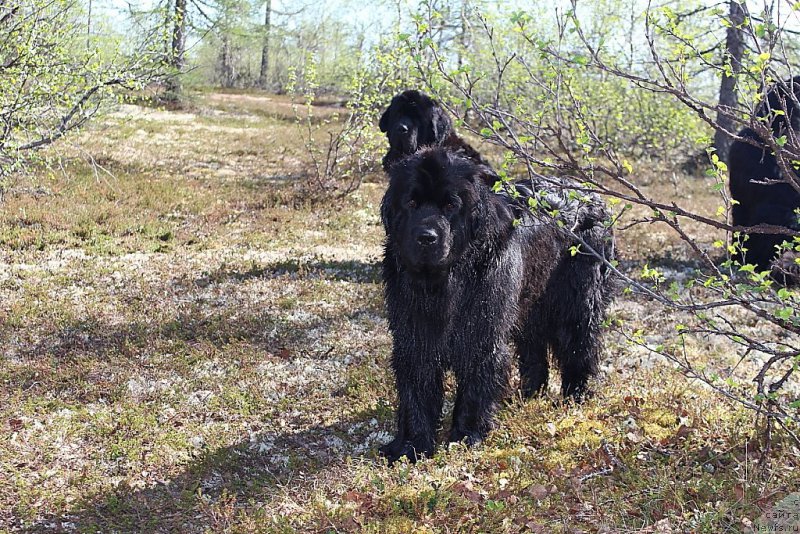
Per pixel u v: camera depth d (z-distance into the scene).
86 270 8.90
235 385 5.97
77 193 12.73
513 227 4.86
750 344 3.75
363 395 5.75
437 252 4.21
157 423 5.33
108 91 9.78
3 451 4.82
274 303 8.01
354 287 8.70
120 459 4.83
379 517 4.01
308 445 5.07
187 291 8.33
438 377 4.82
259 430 5.28
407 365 4.74
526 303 5.28
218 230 11.43
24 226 10.61
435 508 4.02
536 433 4.90
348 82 17.48
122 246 10.12
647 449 4.62
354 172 16.70
